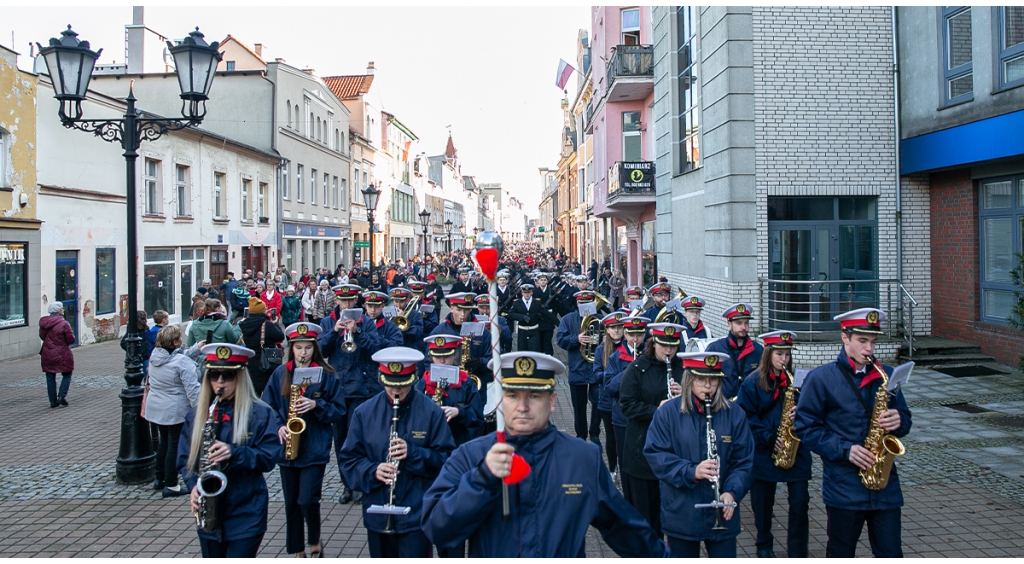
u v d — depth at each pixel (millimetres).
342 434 7176
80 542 5879
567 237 58438
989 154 11445
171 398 7062
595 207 27734
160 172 22000
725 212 13852
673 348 5340
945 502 6480
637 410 5383
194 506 3992
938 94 12727
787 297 13742
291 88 32562
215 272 25703
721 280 14156
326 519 6426
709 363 4262
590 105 30391
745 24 13555
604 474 3186
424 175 68375
